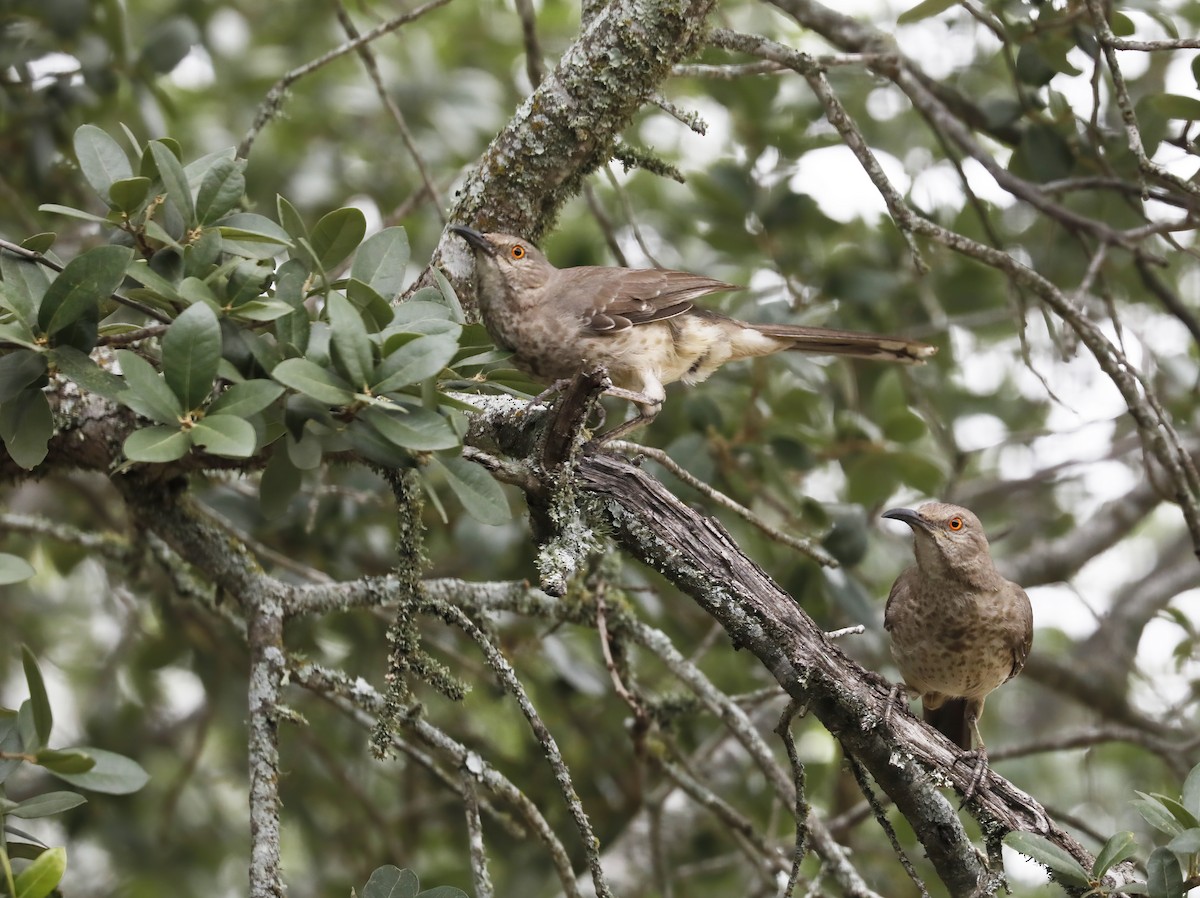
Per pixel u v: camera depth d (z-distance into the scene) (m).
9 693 13.13
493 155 8.34
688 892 11.32
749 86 11.50
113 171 6.70
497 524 6.29
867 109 12.53
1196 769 6.21
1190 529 8.70
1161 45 7.60
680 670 8.78
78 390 7.70
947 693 9.15
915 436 11.08
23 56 10.14
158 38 10.62
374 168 13.41
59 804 6.14
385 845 11.53
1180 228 9.23
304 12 13.77
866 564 11.67
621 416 11.55
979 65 11.82
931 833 6.77
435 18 13.99
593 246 12.31
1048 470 13.30
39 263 6.45
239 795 13.67
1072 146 10.20
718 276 12.59
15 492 12.84
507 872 11.38
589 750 11.23
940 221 12.23
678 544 6.76
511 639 10.86
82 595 13.99
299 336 6.17
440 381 6.62
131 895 11.82
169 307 6.61
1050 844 6.13
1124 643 14.21
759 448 10.57
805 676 6.62
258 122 8.87
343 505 10.89
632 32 7.86
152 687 12.40
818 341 9.94
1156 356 12.77
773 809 9.95
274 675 7.36
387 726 6.56
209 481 9.78
